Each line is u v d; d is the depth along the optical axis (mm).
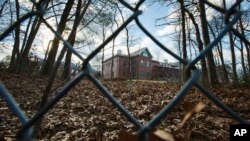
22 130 703
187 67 911
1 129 4844
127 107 7902
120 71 75250
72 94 11281
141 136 685
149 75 76062
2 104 6895
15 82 13305
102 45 940
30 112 6113
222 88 13891
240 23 20391
